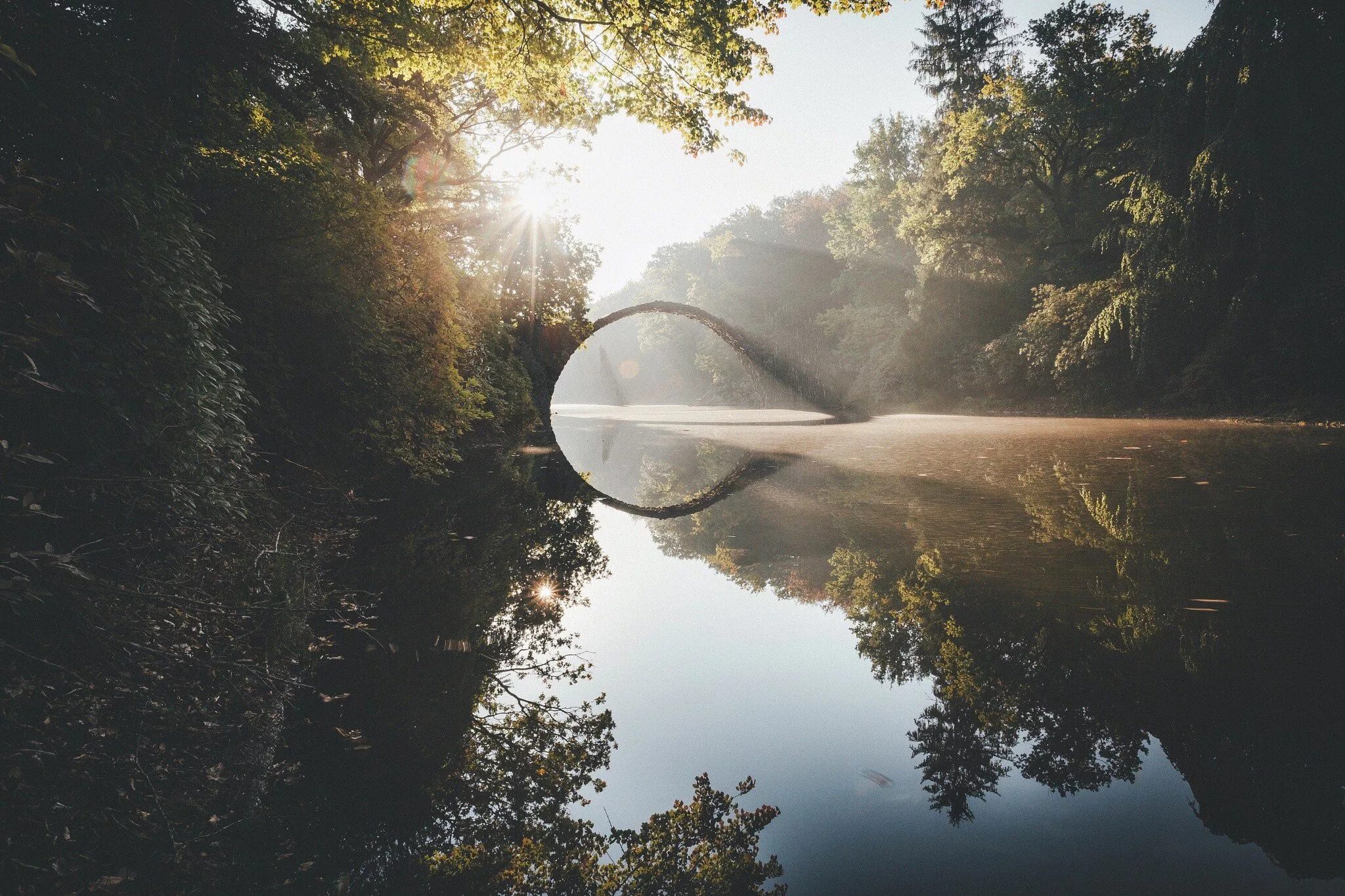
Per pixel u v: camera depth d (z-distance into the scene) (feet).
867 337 148.87
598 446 72.13
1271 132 58.75
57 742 7.04
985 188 108.88
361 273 27.99
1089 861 6.03
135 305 12.14
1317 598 12.19
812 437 69.36
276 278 24.59
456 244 56.13
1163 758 7.57
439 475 36.88
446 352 32.89
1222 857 6.01
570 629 14.10
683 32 29.07
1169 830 6.40
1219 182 59.98
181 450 12.30
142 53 15.33
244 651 10.43
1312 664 9.57
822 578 16.60
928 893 5.71
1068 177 110.01
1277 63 57.52
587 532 26.09
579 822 7.45
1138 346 73.31
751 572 18.25
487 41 32.27
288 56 23.50
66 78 12.14
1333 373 59.52
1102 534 18.29
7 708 6.78
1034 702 9.12
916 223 118.62
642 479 45.47
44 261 6.96
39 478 8.84
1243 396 64.85
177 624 9.77
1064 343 87.92
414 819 7.61
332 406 28.43
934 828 6.72
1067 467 33.32
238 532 13.89
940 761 7.93
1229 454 34.78
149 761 7.75
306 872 6.72
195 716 8.73
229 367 16.03
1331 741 7.73
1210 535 17.29
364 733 9.53
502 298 72.79
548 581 18.28
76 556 8.01
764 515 26.99
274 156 25.38
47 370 9.64
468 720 9.89
